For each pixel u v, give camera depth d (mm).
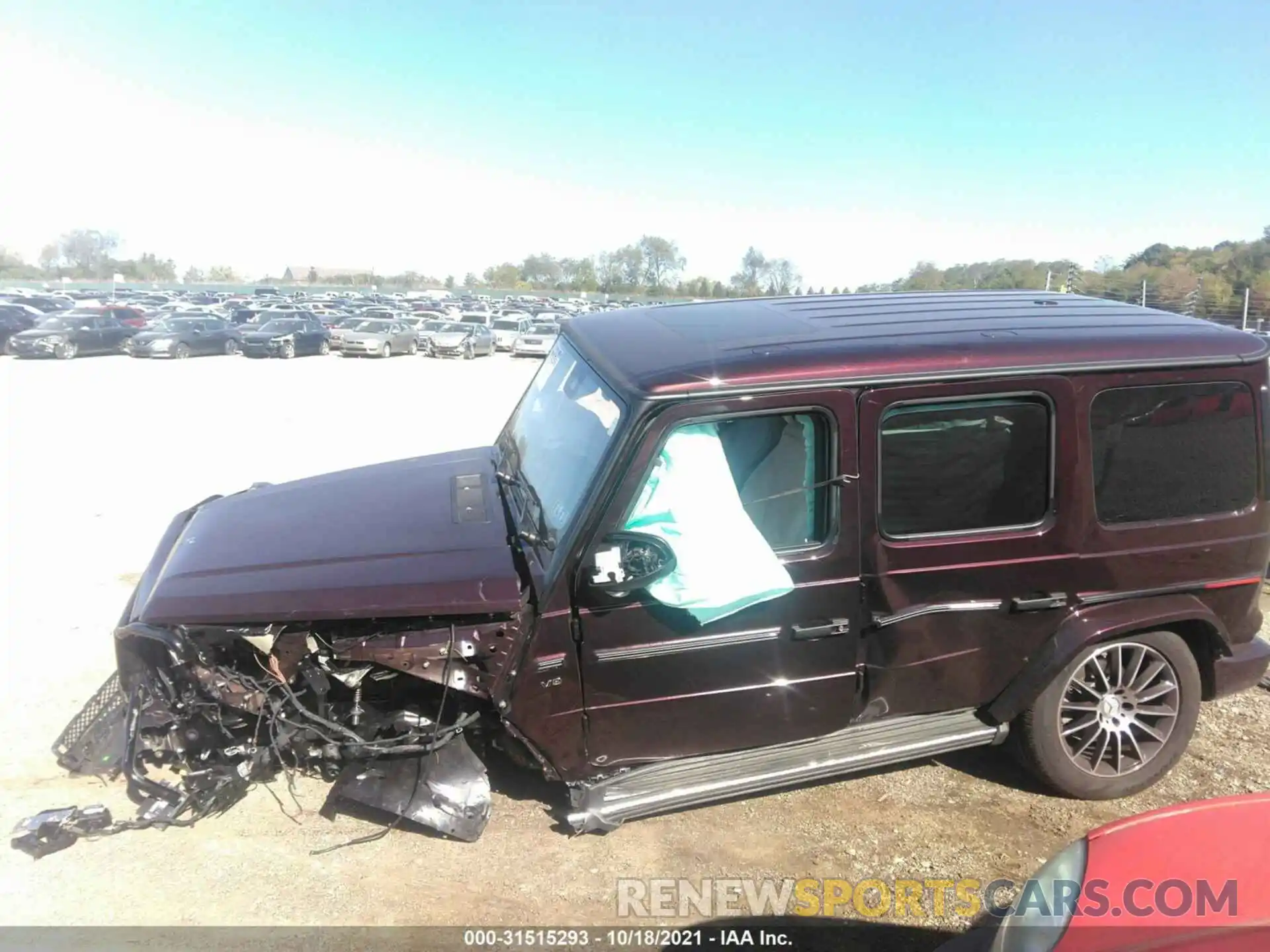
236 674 3072
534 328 36500
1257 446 3436
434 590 2936
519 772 3674
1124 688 3498
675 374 2904
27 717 4074
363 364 27969
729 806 3529
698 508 2930
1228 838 2152
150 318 37469
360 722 3209
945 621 3207
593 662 2963
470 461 4246
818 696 3178
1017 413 3146
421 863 3148
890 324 3434
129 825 3148
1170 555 3367
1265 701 4414
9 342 26484
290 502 3793
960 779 3740
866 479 3043
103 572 6238
